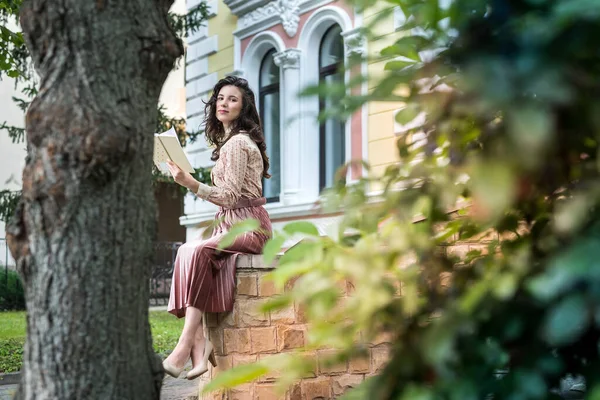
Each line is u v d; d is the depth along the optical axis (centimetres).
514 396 108
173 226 1966
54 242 171
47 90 175
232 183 370
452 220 138
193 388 484
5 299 1327
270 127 1069
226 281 357
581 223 101
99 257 172
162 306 1356
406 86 114
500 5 108
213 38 1145
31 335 174
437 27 117
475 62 99
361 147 868
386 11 121
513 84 93
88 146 168
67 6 173
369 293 122
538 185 118
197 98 1182
